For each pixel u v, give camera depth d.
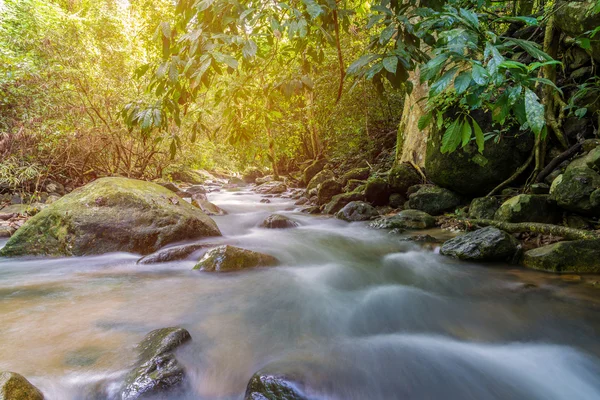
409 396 2.08
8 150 7.74
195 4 2.29
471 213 5.91
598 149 4.75
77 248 4.80
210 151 13.78
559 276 3.69
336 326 2.91
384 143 12.59
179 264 4.50
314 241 5.91
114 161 10.95
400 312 3.20
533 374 2.30
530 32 5.80
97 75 9.45
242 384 2.15
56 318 2.90
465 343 2.66
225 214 8.59
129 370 2.12
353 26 9.39
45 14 9.86
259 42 3.02
